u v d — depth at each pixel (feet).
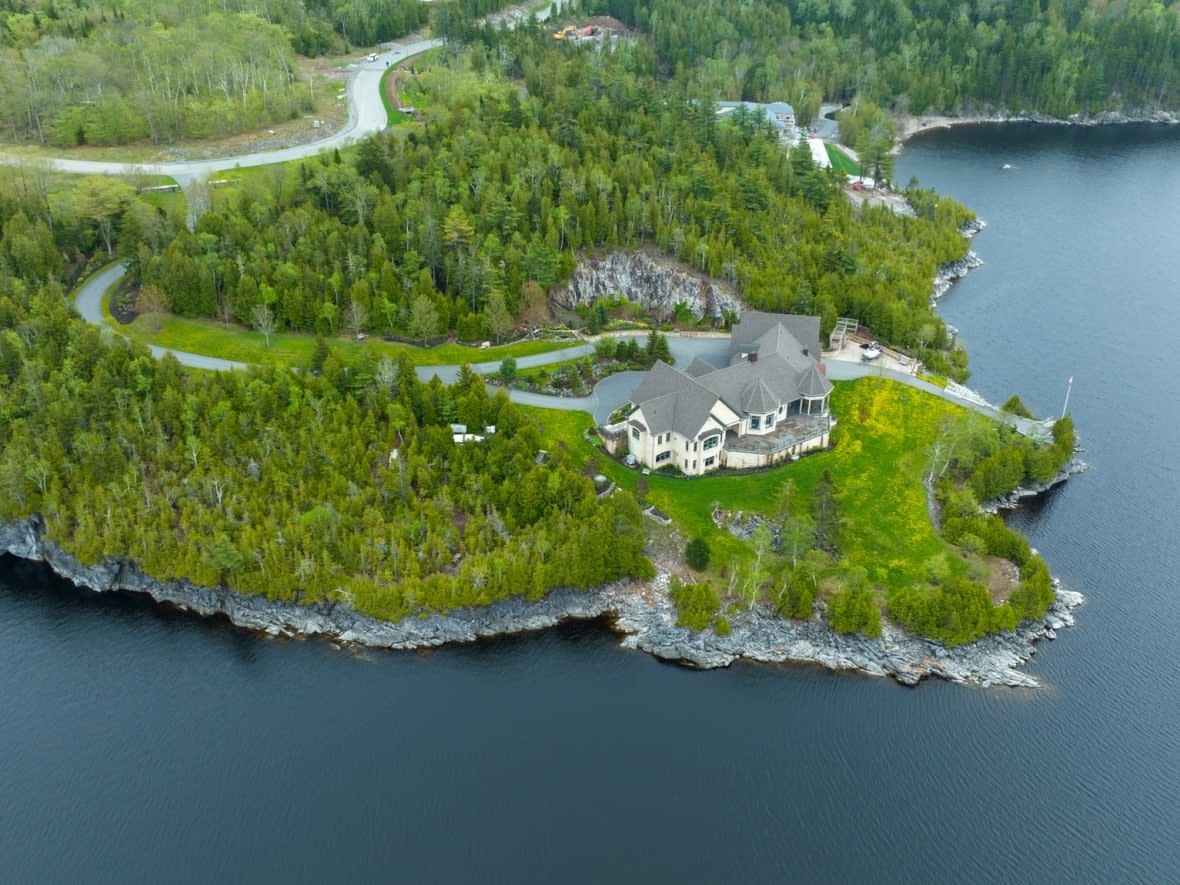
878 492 453.17
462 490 424.87
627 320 577.43
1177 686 366.84
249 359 504.02
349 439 437.58
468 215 577.43
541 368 519.60
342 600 393.29
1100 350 608.19
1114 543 440.04
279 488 417.69
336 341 526.16
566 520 409.69
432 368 512.22
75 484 425.69
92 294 547.90
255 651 383.04
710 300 583.58
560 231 586.45
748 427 476.95
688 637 387.14
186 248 538.88
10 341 463.83
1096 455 504.43
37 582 419.74
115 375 456.45
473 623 391.04
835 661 379.55
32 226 545.85
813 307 568.82
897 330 566.36
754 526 430.61
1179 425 529.86
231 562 392.88
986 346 611.06
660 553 420.77
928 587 403.54
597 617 400.67
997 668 376.27
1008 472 461.78
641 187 628.28
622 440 472.03
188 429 439.22
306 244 544.62
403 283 545.44
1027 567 408.26
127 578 414.21
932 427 497.05
